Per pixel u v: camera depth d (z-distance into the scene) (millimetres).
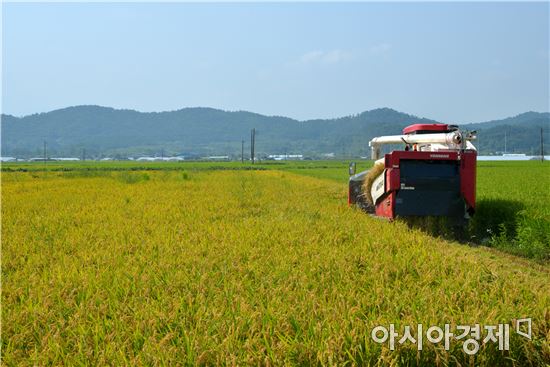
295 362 4543
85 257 8508
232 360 4438
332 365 4367
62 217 13906
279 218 13086
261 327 5207
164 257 8305
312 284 6598
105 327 5355
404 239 9688
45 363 4695
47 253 9117
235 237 9992
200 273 7223
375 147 17609
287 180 35219
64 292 6512
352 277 6941
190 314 5578
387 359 4469
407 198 12789
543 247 10602
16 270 8094
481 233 13273
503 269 9000
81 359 4730
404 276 7121
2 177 39844
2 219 13734
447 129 14688
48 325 5418
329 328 4875
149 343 4816
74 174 43812
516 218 12227
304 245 9234
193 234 10492
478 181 26016
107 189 24969
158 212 14586
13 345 5109
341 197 21188
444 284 6395
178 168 74750
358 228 11164
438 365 4699
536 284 7832
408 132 15594
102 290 6500
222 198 19438
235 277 7074
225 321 5188
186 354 4707
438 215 12898
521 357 5094
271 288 6352
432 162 12891
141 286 6609
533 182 25031
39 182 32125
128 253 9047
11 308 6102
